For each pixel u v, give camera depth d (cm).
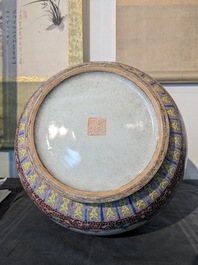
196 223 44
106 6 68
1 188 61
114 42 69
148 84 38
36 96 39
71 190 33
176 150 36
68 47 66
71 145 35
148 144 35
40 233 41
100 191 33
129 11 65
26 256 35
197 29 65
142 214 35
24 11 66
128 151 35
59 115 36
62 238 39
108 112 36
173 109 38
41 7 65
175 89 68
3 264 33
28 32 66
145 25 65
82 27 66
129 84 37
